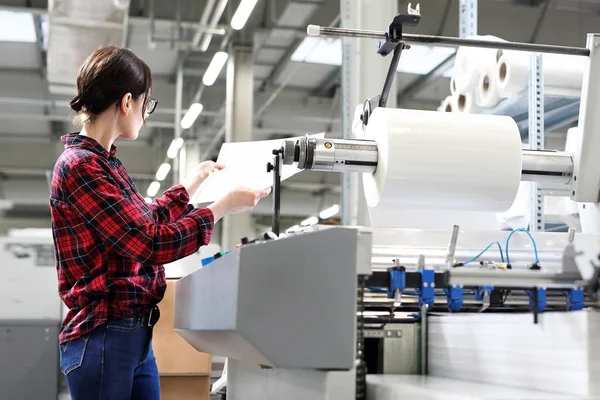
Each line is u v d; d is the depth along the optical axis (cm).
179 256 122
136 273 129
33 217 1052
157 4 554
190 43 576
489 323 111
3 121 812
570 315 93
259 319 79
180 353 219
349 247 82
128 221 117
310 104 772
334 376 93
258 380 125
